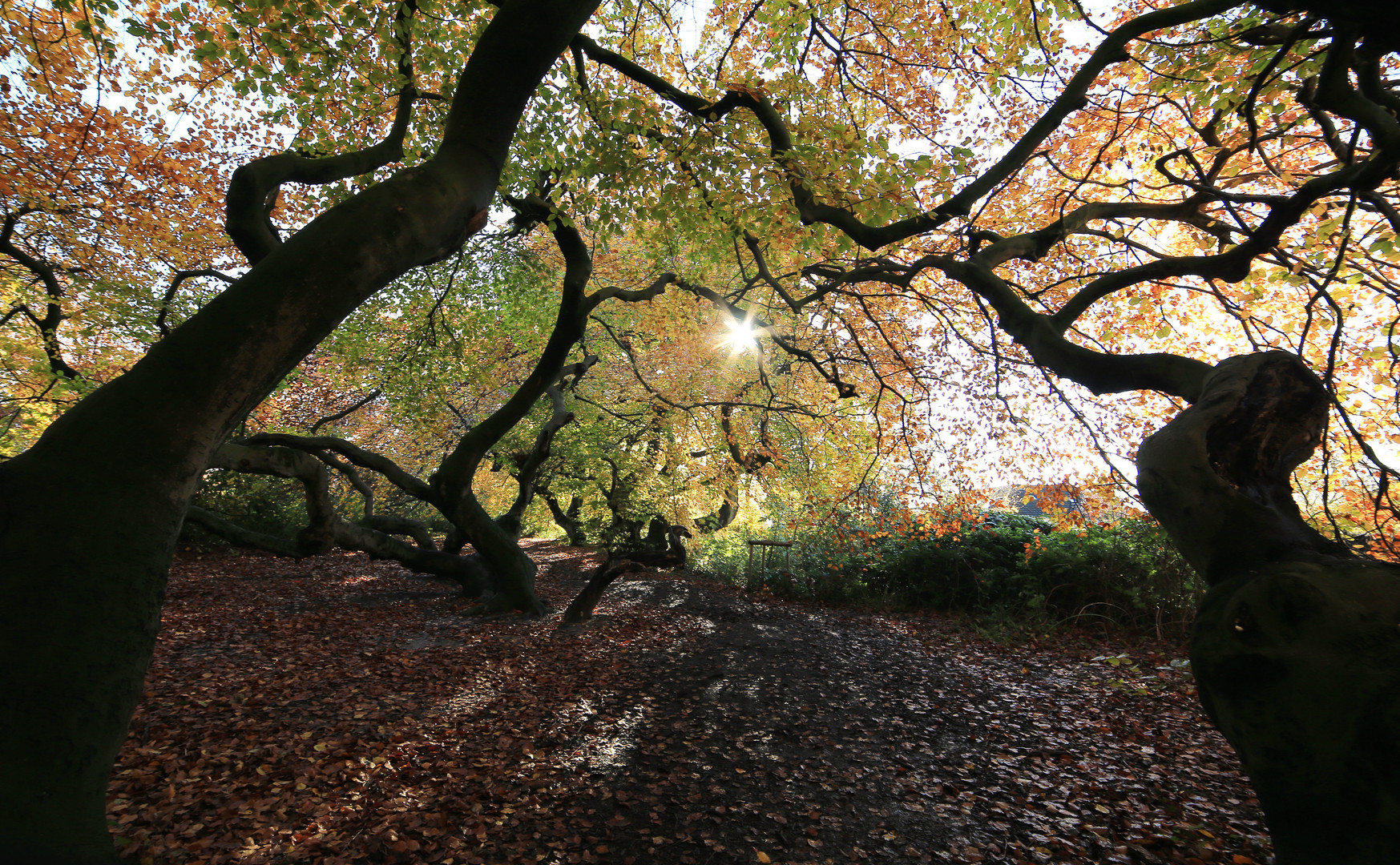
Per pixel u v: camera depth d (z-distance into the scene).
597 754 4.98
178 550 15.75
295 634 8.80
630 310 15.59
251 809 3.90
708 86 6.34
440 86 7.41
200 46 5.28
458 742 5.14
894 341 10.88
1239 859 3.54
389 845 3.59
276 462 9.25
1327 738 1.43
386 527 12.06
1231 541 1.81
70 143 9.16
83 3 5.51
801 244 6.23
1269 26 3.88
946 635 9.73
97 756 1.67
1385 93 3.66
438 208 2.84
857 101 7.78
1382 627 1.47
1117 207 4.66
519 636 9.07
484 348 14.70
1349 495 5.23
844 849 3.73
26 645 1.59
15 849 1.37
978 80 6.76
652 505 17.16
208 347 2.09
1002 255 4.34
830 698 6.55
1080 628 9.82
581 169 6.48
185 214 11.34
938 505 9.30
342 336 12.88
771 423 14.03
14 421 12.82
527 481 12.91
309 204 9.24
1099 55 3.63
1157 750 5.19
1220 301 5.71
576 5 3.06
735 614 11.17
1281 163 5.80
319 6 5.51
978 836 3.88
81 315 12.33
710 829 3.92
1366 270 4.65
